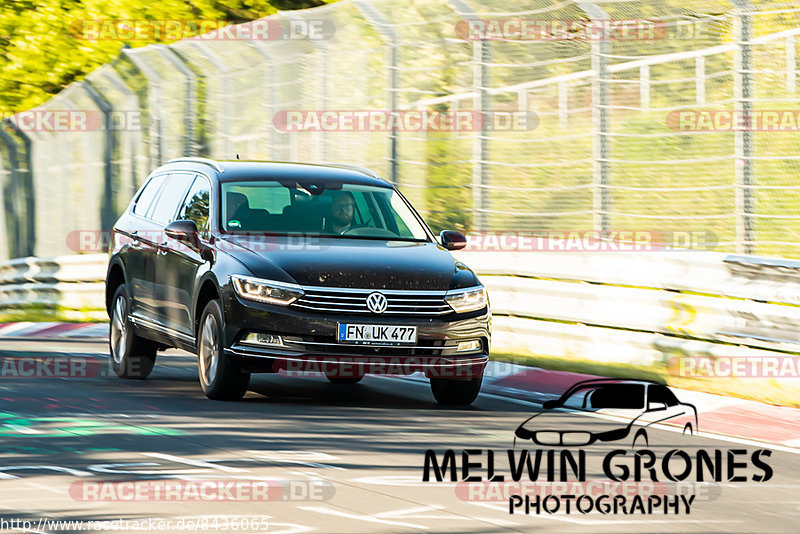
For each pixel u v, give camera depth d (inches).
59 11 4411.9
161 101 3004.4
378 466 1153.4
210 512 958.4
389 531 910.4
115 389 1672.0
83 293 3248.0
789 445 1332.4
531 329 2057.1
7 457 1176.8
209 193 1652.3
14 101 4549.7
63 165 3548.2
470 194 2837.1
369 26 2532.0
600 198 2063.2
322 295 1475.1
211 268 1542.8
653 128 2935.5
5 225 3954.2
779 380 1684.3
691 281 1825.8
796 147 2689.5
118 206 3186.5
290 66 2613.2
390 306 1485.0
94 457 1178.0
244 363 1483.8
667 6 1998.0
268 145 2655.0
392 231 1649.9
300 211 1631.4
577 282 2006.6
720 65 2908.5
